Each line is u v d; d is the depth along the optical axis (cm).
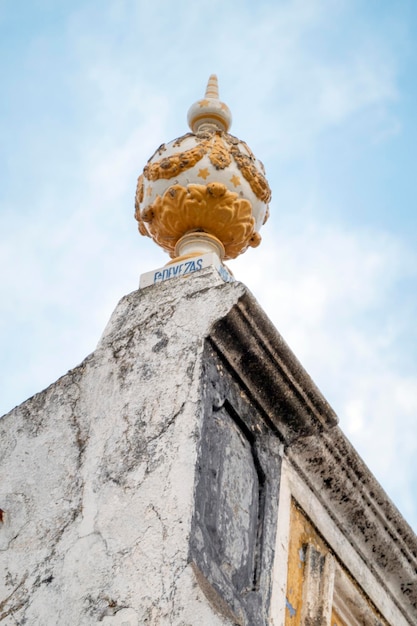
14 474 645
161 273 696
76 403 656
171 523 571
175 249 736
